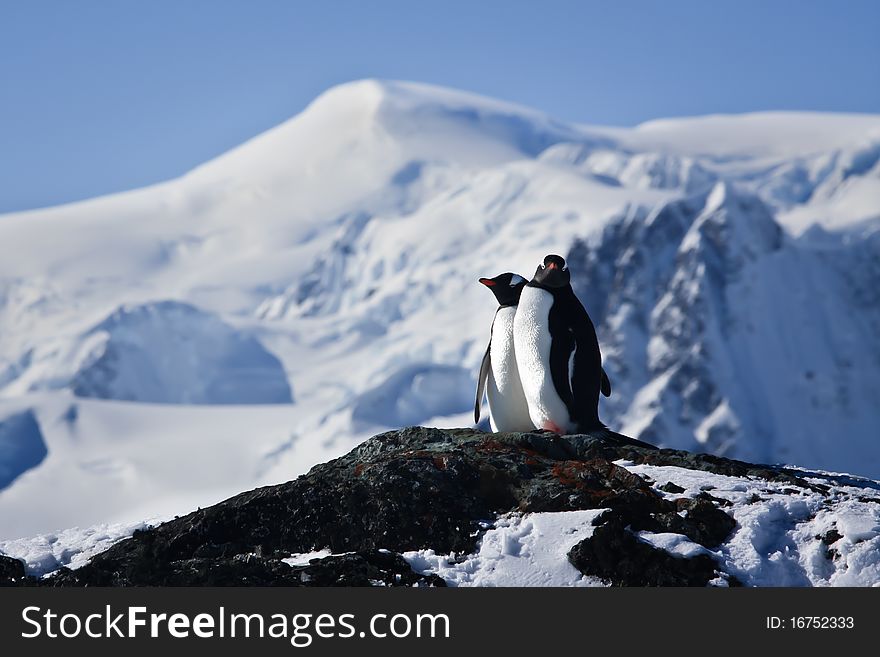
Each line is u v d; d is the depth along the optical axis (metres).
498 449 36.22
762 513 32.09
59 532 39.78
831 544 30.94
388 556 31.30
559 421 38.66
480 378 41.72
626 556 30.19
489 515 33.41
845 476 38.28
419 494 33.53
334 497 34.41
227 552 33.72
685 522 31.44
